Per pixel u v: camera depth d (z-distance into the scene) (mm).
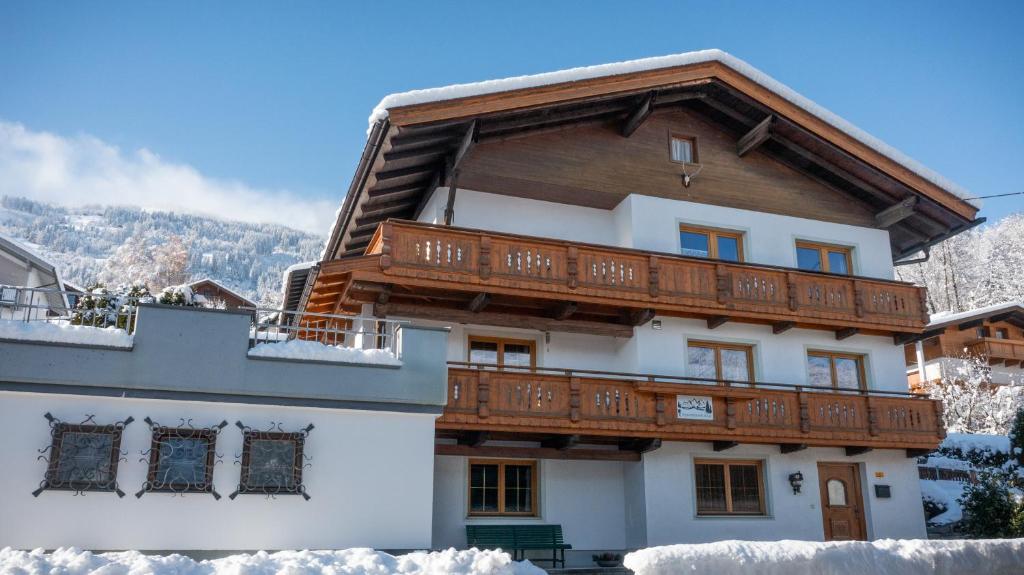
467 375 15250
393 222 15156
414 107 14836
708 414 16828
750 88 18547
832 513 18703
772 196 20078
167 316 11344
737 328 18625
